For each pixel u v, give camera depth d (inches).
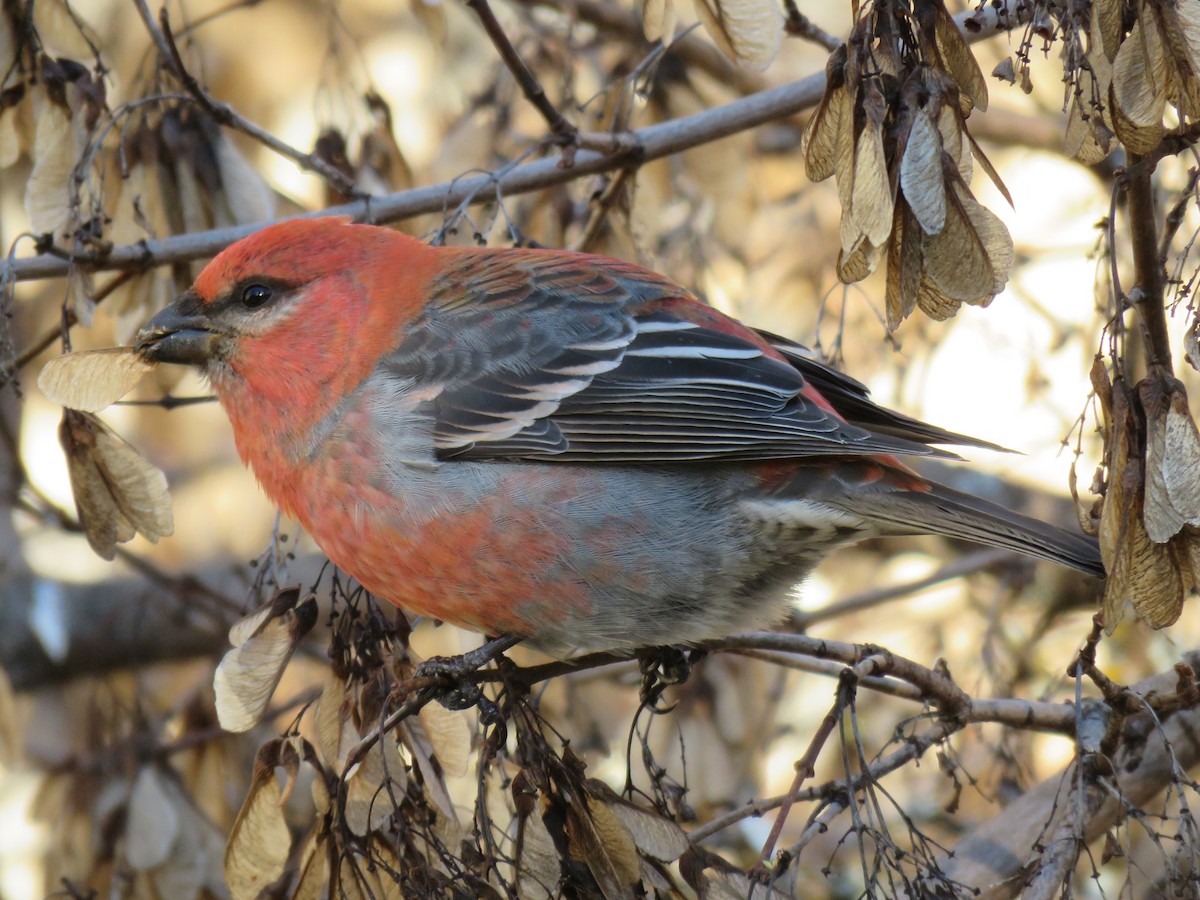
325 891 305.0
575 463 319.3
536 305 331.9
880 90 249.0
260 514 610.2
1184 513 254.1
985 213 254.8
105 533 325.7
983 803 482.0
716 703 417.1
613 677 430.9
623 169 374.9
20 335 555.5
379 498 319.9
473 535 316.8
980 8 265.7
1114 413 260.2
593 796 271.7
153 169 371.6
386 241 340.5
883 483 316.5
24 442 561.0
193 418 627.8
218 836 385.1
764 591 324.5
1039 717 317.7
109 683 421.4
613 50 478.3
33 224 343.3
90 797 389.7
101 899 381.1
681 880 276.8
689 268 446.9
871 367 499.2
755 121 368.5
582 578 315.9
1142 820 278.2
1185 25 242.4
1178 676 294.5
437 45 465.7
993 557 472.1
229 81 572.4
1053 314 510.3
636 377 322.3
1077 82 249.4
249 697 282.8
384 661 288.8
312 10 580.1
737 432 317.7
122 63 544.1
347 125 458.0
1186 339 252.2
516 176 370.9
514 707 282.8
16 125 356.5
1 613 519.8
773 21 323.3
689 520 316.2
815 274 508.4
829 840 478.6
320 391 326.3
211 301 335.6
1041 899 271.4
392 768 280.8
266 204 379.6
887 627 534.9
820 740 284.0
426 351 325.7
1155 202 363.9
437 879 264.8
